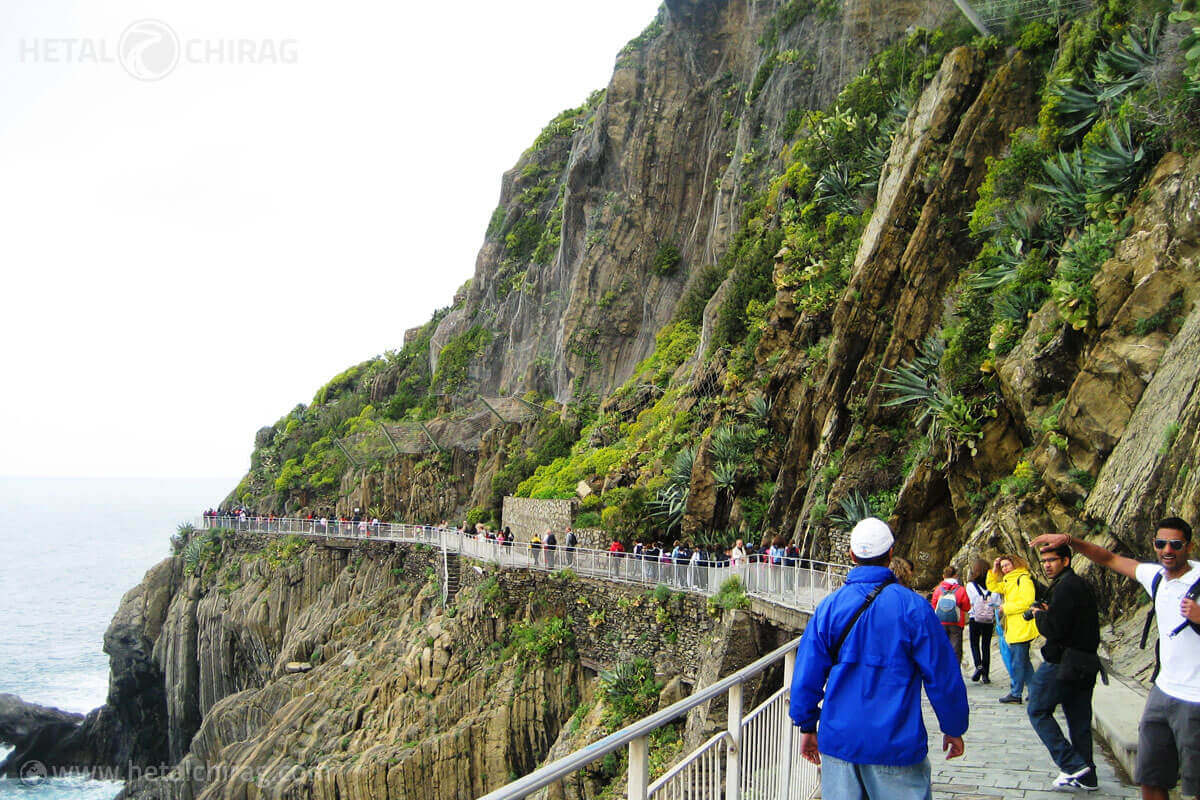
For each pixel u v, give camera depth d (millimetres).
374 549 46906
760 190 46906
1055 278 18312
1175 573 5438
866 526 4926
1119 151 17766
